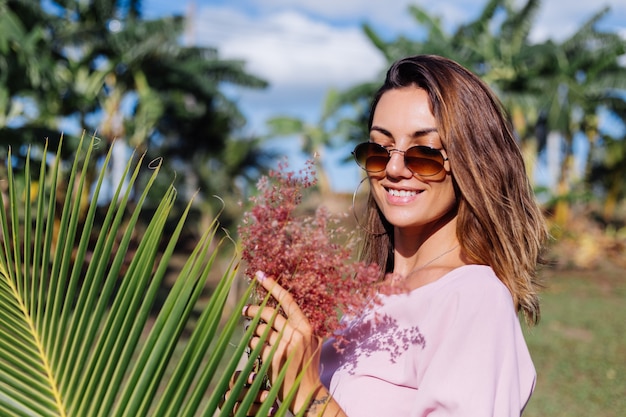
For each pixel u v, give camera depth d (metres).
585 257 19.92
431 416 1.23
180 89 16.81
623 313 13.64
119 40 14.95
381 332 1.40
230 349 6.43
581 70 18.55
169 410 1.04
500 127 1.47
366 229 1.82
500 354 1.24
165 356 1.05
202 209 17.80
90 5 15.00
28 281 1.20
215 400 1.05
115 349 1.07
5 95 12.47
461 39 18.19
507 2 18.16
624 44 17.56
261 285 1.29
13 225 1.21
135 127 15.61
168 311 1.07
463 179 1.42
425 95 1.46
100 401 1.07
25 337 1.15
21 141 11.03
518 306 1.50
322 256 1.24
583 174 23.09
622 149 22.19
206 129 18.59
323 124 20.92
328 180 20.00
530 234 1.50
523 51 17.70
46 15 14.07
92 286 1.11
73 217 1.16
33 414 1.09
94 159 12.30
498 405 1.20
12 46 12.19
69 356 1.10
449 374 1.23
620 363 9.53
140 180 14.25
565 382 8.56
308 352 1.26
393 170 1.46
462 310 1.27
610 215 22.95
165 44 15.31
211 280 11.84
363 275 1.24
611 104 20.09
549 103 17.67
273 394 1.08
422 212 1.46
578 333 11.62
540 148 21.28
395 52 17.31
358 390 1.37
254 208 1.27
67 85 14.29
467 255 1.44
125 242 1.12
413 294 1.37
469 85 1.45
